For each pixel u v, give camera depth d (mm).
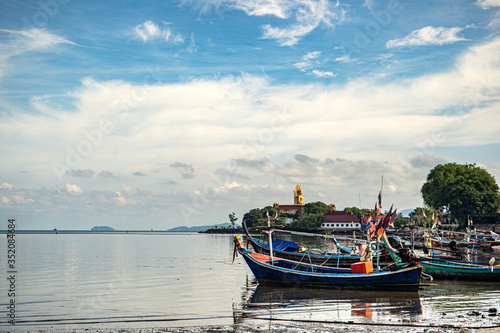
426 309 26469
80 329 22781
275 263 38594
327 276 34469
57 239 192125
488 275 37125
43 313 26703
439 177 141375
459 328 21953
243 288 36000
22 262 62688
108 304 29438
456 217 130625
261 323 23672
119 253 83875
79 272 48906
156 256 74938
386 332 21500
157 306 28609
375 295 31484
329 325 23016
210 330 22344
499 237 90750
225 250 93438
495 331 21344
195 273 47531
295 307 27719
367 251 37312
